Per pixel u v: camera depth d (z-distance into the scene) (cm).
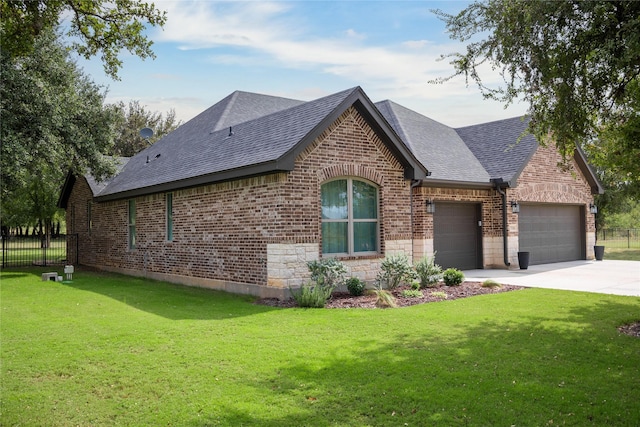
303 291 1084
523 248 2025
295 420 479
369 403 514
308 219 1208
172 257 1609
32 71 1850
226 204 1353
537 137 868
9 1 1052
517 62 791
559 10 708
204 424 476
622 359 654
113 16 1146
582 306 1034
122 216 1972
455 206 1862
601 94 787
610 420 468
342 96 1262
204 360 670
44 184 3322
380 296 1083
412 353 688
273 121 1434
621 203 3177
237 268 1312
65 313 1034
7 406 531
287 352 700
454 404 507
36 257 3002
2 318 983
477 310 995
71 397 554
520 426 457
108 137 2192
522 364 635
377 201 1380
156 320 941
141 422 484
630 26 645
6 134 1719
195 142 1830
